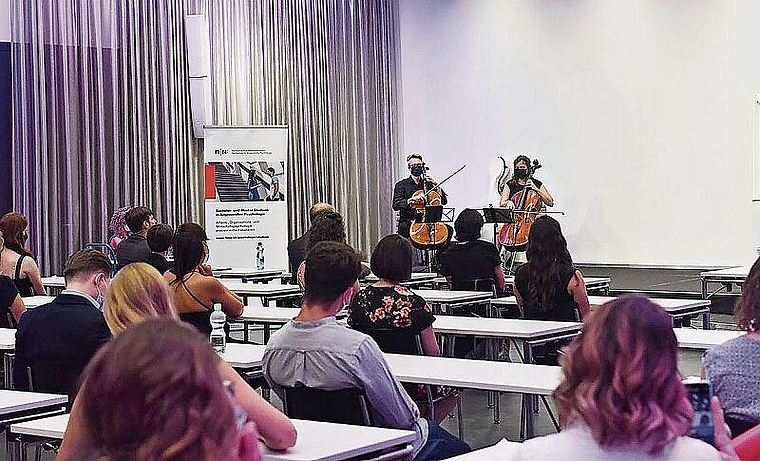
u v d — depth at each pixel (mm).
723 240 12414
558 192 13523
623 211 13070
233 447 1168
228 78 12500
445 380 3865
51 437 3131
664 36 12750
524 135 13758
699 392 2127
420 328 4543
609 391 1798
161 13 11773
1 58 10766
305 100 13312
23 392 3715
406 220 12250
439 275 9180
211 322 4977
